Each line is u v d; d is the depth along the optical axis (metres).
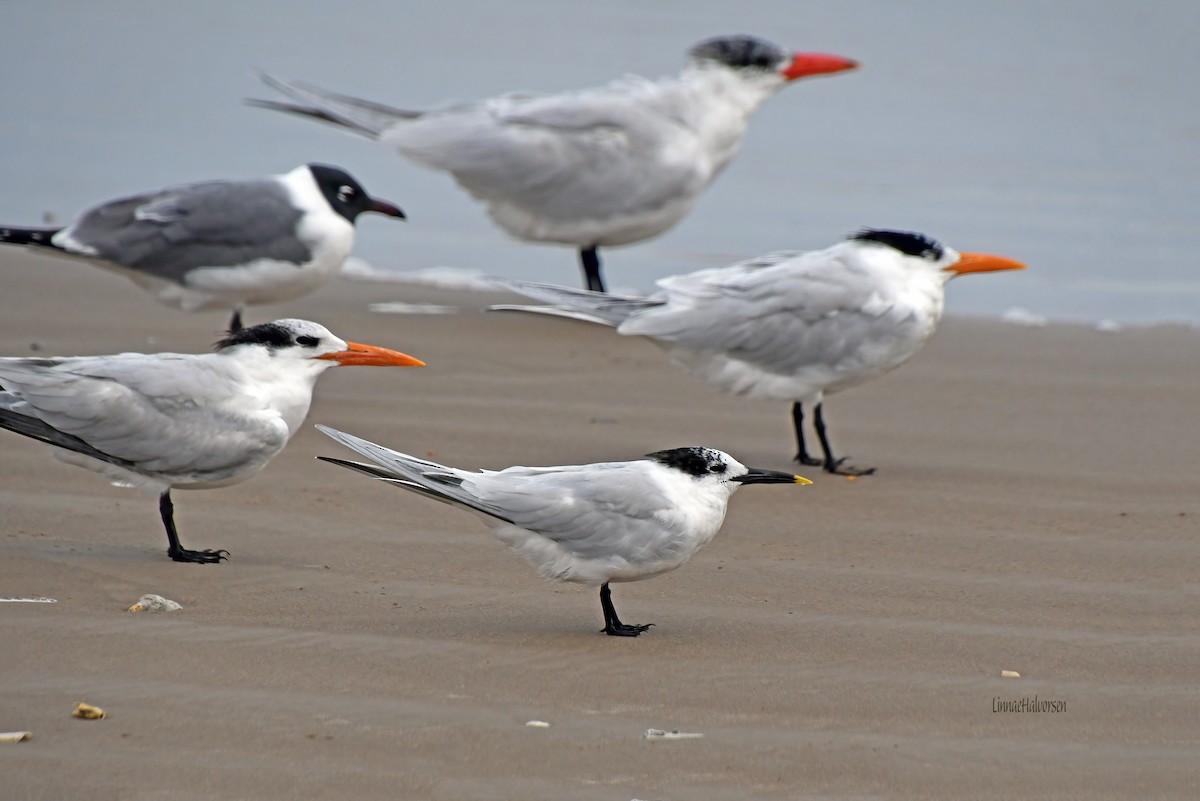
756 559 11.26
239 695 8.25
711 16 32.72
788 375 13.96
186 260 15.93
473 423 14.41
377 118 19.89
